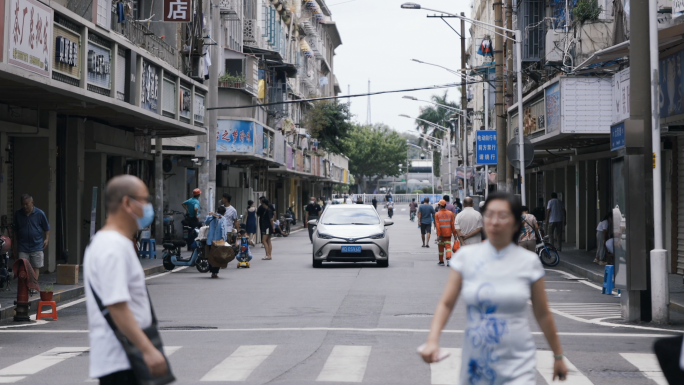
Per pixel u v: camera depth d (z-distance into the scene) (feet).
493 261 16.08
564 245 111.75
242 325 41.06
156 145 102.68
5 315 44.75
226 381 27.50
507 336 15.76
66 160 76.64
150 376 14.89
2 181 63.72
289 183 241.35
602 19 75.66
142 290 15.51
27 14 48.19
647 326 40.96
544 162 132.98
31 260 55.16
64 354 33.42
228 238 81.10
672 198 67.21
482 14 214.48
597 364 30.78
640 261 41.91
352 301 50.80
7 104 63.26
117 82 65.57
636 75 41.91
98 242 15.12
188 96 89.61
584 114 76.43
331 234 77.41
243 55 132.05
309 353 32.81
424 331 38.68
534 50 104.53
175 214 120.57
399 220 278.05
